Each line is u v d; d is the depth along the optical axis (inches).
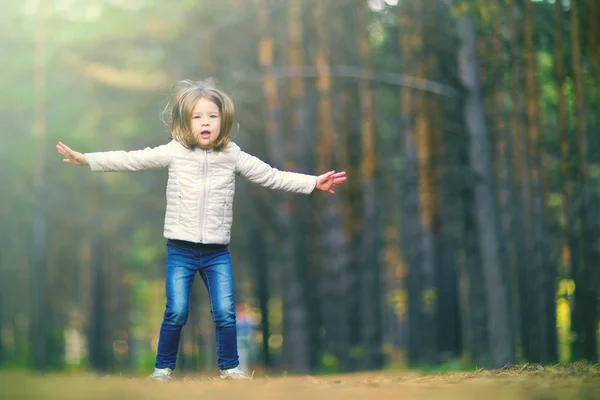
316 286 788.0
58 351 1167.6
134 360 1382.9
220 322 218.7
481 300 735.1
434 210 690.8
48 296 1047.0
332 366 737.0
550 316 591.8
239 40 753.6
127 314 1178.0
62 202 946.7
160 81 785.6
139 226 1000.9
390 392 160.1
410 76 658.8
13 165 898.1
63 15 839.1
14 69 832.3
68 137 893.8
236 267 1004.6
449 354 833.5
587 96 616.4
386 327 1002.7
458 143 730.2
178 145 218.2
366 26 673.6
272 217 773.3
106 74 797.2
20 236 1013.2
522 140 596.1
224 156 218.7
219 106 215.8
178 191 217.0
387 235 895.7
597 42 563.2
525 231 596.1
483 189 579.2
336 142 696.4
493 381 177.3
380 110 803.4
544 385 166.7
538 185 587.5
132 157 216.8
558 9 570.3
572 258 582.2
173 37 789.9
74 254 1083.9
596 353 582.9
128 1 819.4
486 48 594.9
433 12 652.1
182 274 217.5
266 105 695.7
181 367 844.0
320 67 669.9
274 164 679.7
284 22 708.7
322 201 710.5
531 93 583.5
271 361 913.5
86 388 166.1
